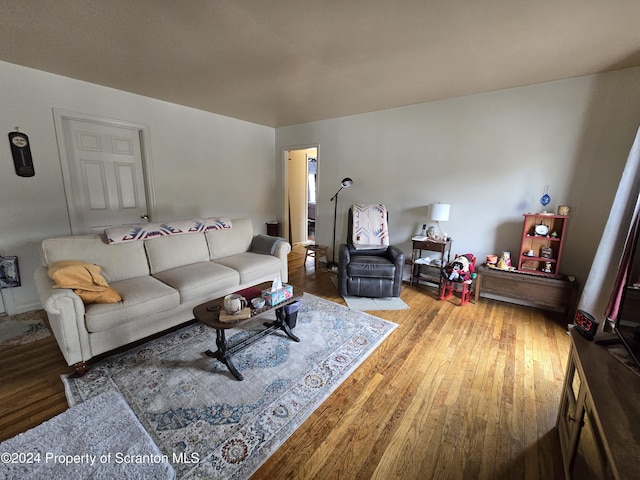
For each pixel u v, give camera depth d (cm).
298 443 143
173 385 180
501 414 163
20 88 263
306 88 309
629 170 221
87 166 319
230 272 275
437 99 343
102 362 202
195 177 413
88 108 304
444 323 271
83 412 148
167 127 373
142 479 113
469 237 344
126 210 356
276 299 211
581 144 272
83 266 199
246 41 209
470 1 158
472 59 233
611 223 232
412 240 353
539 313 293
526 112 295
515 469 131
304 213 632
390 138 389
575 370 142
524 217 296
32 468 117
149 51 228
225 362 194
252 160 491
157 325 225
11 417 154
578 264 285
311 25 186
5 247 270
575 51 216
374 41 205
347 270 321
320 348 224
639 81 243
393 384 186
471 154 330
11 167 267
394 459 136
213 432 147
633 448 84
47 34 202
